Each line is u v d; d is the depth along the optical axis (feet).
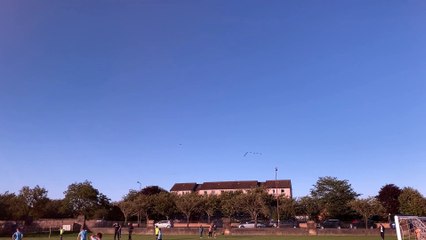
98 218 298.76
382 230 141.18
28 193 263.08
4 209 240.32
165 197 304.50
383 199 288.51
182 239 161.48
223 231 205.36
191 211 289.94
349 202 254.27
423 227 117.91
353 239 155.43
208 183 457.68
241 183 444.55
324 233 191.21
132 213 290.97
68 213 297.12
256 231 199.72
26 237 183.21
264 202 269.03
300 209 284.41
